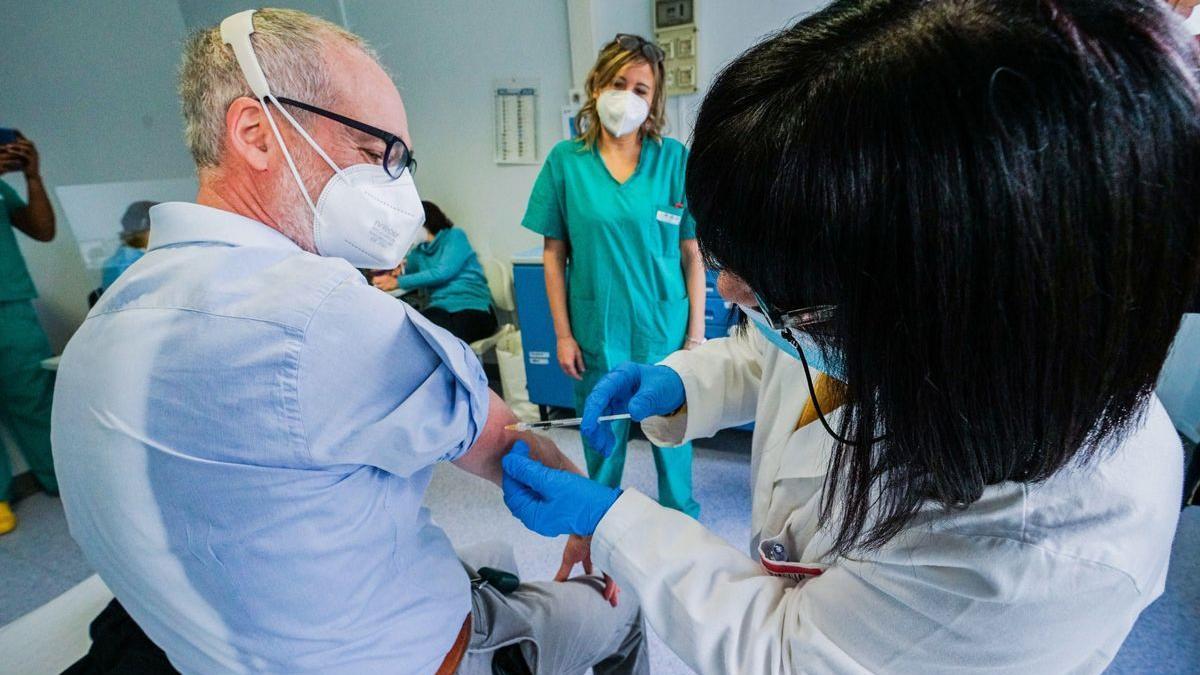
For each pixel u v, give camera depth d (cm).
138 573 49
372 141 62
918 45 28
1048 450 32
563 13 259
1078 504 37
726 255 40
